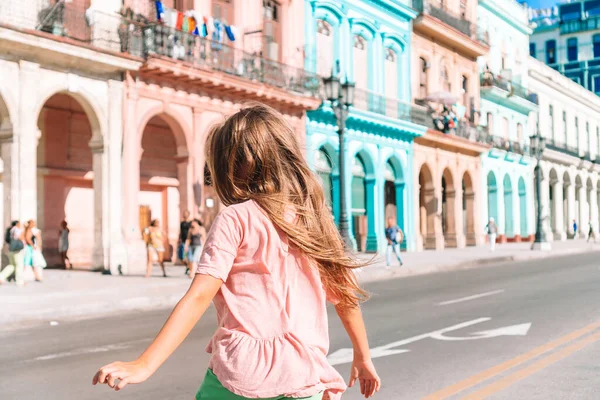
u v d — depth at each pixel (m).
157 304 13.22
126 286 15.27
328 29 28.83
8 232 17.20
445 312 10.50
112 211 19.80
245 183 1.97
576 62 68.50
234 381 1.80
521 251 31.86
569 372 6.02
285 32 26.38
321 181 2.04
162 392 5.68
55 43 17.64
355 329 2.10
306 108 26.17
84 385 6.05
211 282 1.80
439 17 35.91
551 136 53.53
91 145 19.81
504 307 10.84
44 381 6.27
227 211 1.90
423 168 35.31
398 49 33.03
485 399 5.15
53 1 18.72
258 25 24.97
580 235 58.72
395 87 32.97
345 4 29.45
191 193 22.02
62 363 7.19
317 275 1.94
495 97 43.25
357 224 30.58
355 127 29.48
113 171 19.86
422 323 9.35
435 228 35.19
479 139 39.62
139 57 19.75
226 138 1.99
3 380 6.36
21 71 17.48
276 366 1.81
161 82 21.12
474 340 7.79
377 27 31.31
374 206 30.72
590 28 67.88
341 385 1.93
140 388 5.84
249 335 1.84
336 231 2.02
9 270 15.65
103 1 19.75
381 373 6.14
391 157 32.19
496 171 43.03
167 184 25.05
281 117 2.03
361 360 2.14
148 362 1.66
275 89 24.02
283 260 1.90
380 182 31.11
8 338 9.34
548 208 51.66
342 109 20.97
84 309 11.98
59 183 22.00
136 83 20.34
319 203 2.01
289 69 25.62
